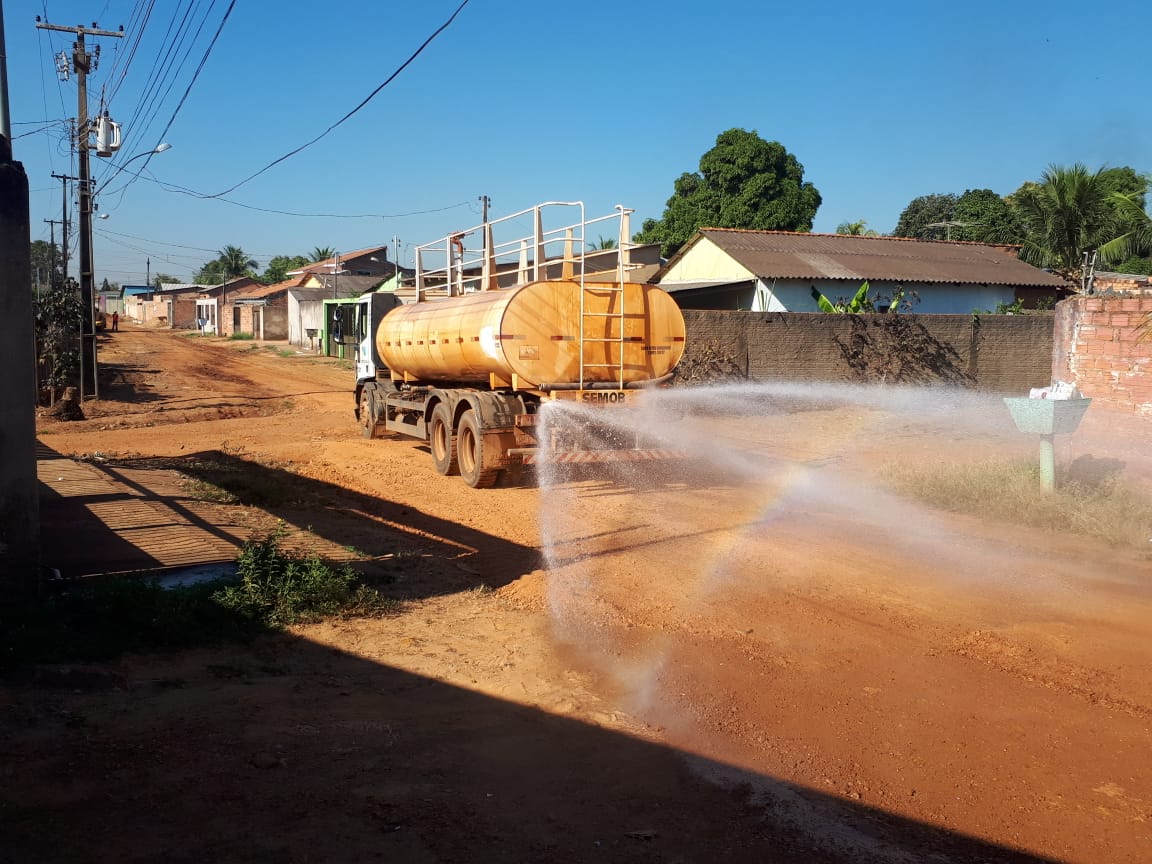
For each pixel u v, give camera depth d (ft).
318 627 22.40
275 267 386.93
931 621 22.66
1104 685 18.62
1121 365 38.06
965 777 14.85
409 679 19.11
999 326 78.79
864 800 14.11
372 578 26.48
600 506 38.06
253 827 12.76
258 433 66.64
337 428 69.77
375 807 13.48
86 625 21.09
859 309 84.79
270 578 24.09
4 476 21.49
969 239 160.45
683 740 16.21
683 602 24.53
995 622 22.53
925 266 96.53
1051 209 112.37
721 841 12.84
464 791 14.11
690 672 19.51
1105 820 13.55
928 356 77.10
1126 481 35.81
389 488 43.39
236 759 14.93
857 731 16.58
